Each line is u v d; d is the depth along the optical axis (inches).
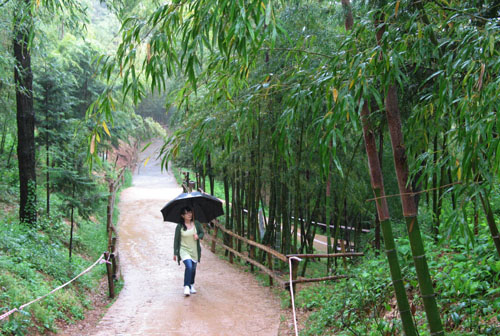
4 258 255.4
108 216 487.8
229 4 93.4
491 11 107.9
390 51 95.2
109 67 112.3
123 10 222.5
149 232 496.4
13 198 434.9
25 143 366.9
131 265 362.3
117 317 235.9
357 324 187.8
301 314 235.5
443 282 168.6
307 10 175.8
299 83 116.6
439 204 225.9
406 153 124.1
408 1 100.7
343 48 111.3
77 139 386.6
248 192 369.1
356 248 363.9
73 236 402.9
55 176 384.2
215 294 279.3
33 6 174.4
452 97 90.6
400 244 251.3
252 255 342.3
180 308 249.8
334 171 289.9
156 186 929.5
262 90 121.3
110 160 1021.2
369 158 132.7
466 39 87.1
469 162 78.7
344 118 102.7
